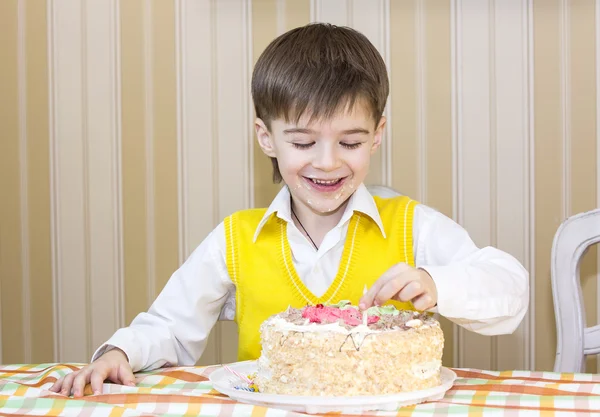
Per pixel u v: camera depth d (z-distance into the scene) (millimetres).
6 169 2064
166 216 2029
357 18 1967
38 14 2049
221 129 2008
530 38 1942
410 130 1963
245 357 1397
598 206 1934
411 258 1384
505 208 1959
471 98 1954
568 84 1939
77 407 812
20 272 2068
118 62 2027
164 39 2016
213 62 2004
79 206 2049
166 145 2023
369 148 1232
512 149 1953
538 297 1955
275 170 1479
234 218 1448
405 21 1956
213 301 1397
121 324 2045
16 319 2072
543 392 905
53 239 2059
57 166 2053
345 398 808
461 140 1957
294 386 869
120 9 2023
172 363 1226
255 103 1342
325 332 875
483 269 1141
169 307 1351
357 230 1388
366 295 995
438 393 857
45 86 2049
